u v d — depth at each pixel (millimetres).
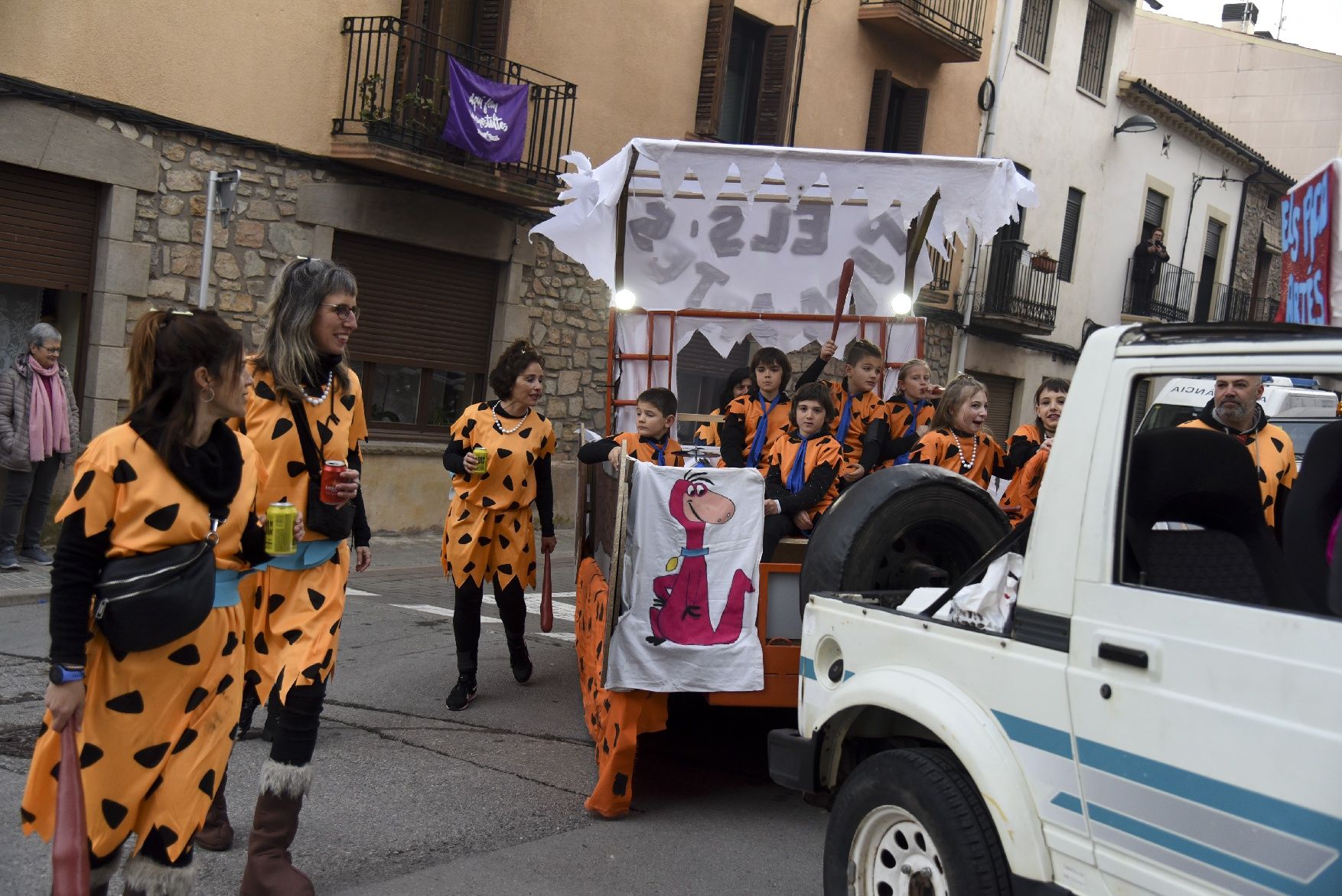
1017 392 22609
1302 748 2242
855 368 6516
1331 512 2756
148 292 10320
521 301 13844
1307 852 2217
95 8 9656
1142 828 2555
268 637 3660
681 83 15227
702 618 4523
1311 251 3951
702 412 15523
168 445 2832
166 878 2961
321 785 4816
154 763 2918
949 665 3141
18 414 8781
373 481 12617
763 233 7996
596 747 5320
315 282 3670
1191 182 26594
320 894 3719
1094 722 2684
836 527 4141
